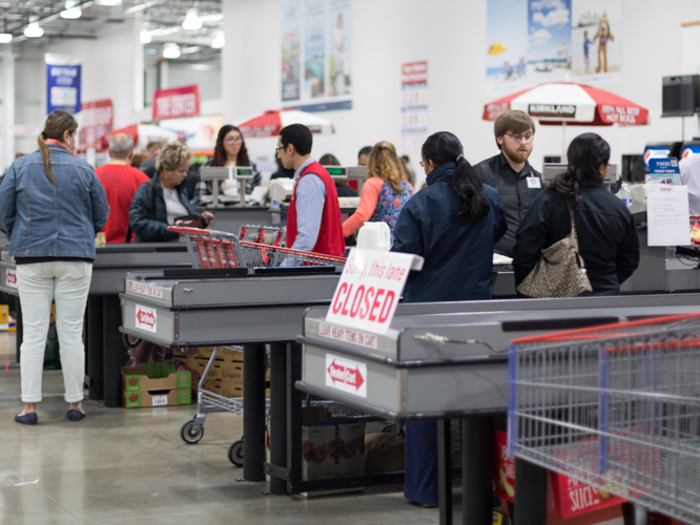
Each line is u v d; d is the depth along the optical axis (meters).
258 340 3.10
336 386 2.17
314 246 4.18
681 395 1.92
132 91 24.86
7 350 7.53
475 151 12.41
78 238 4.80
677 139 9.57
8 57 30.12
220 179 6.30
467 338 2.01
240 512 3.40
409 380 1.93
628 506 2.41
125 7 23.86
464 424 2.41
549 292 3.13
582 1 10.68
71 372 4.98
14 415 5.14
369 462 3.80
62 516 3.35
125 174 6.30
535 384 1.90
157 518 3.32
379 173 5.15
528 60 11.45
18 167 4.73
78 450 4.36
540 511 2.20
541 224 3.15
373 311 2.06
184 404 5.52
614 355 1.93
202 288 3.01
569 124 8.38
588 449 1.95
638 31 10.09
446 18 12.82
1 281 5.49
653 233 3.55
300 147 4.19
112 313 5.36
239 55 18.47
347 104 15.08
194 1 22.48
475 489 2.39
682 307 2.66
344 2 15.01
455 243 3.10
